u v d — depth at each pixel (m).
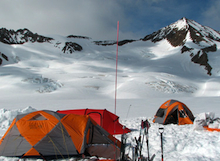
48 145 5.18
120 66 156.62
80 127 5.69
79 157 5.20
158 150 5.62
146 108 19.59
